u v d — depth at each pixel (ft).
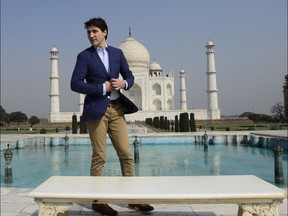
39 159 61.98
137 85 258.16
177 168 49.52
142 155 65.26
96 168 15.72
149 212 15.55
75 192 11.25
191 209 16.12
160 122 155.02
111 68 15.72
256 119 203.82
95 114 15.08
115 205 16.58
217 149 75.51
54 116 238.48
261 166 50.67
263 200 10.93
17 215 16.03
